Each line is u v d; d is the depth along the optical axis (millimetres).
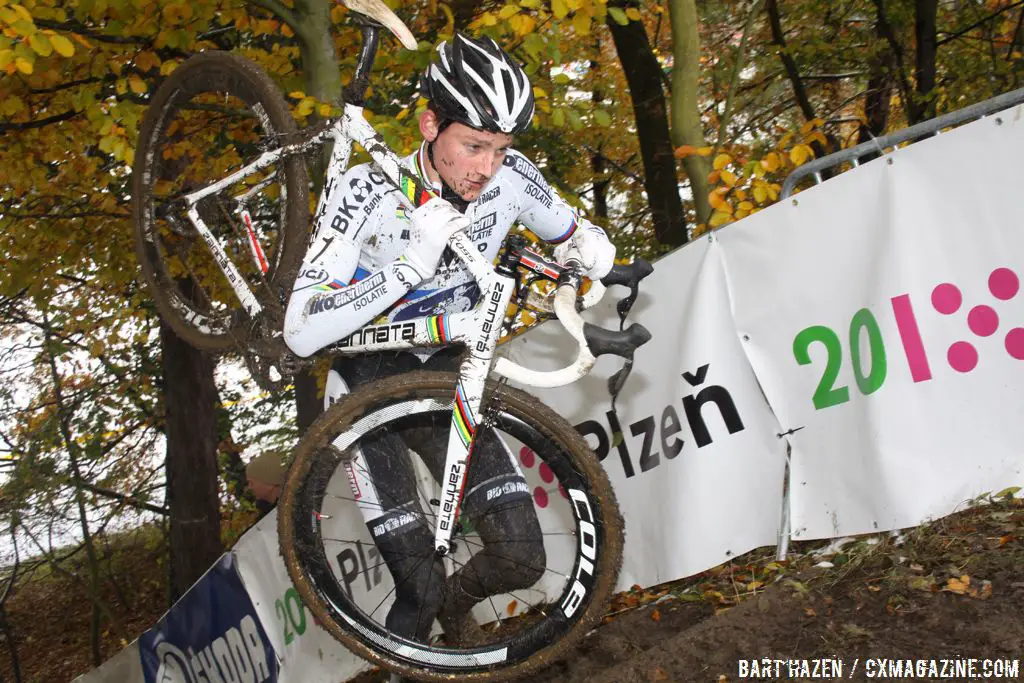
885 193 2664
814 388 2818
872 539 2674
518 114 1964
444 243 1982
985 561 2262
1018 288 2482
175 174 5418
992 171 2506
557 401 3412
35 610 10555
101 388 9930
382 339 2166
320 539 2268
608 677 2406
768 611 2443
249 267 2996
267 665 4402
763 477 2926
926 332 2609
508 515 2309
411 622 2326
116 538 10086
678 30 4352
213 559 8750
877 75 8633
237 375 10828
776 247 2869
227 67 2717
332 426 2168
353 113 2264
